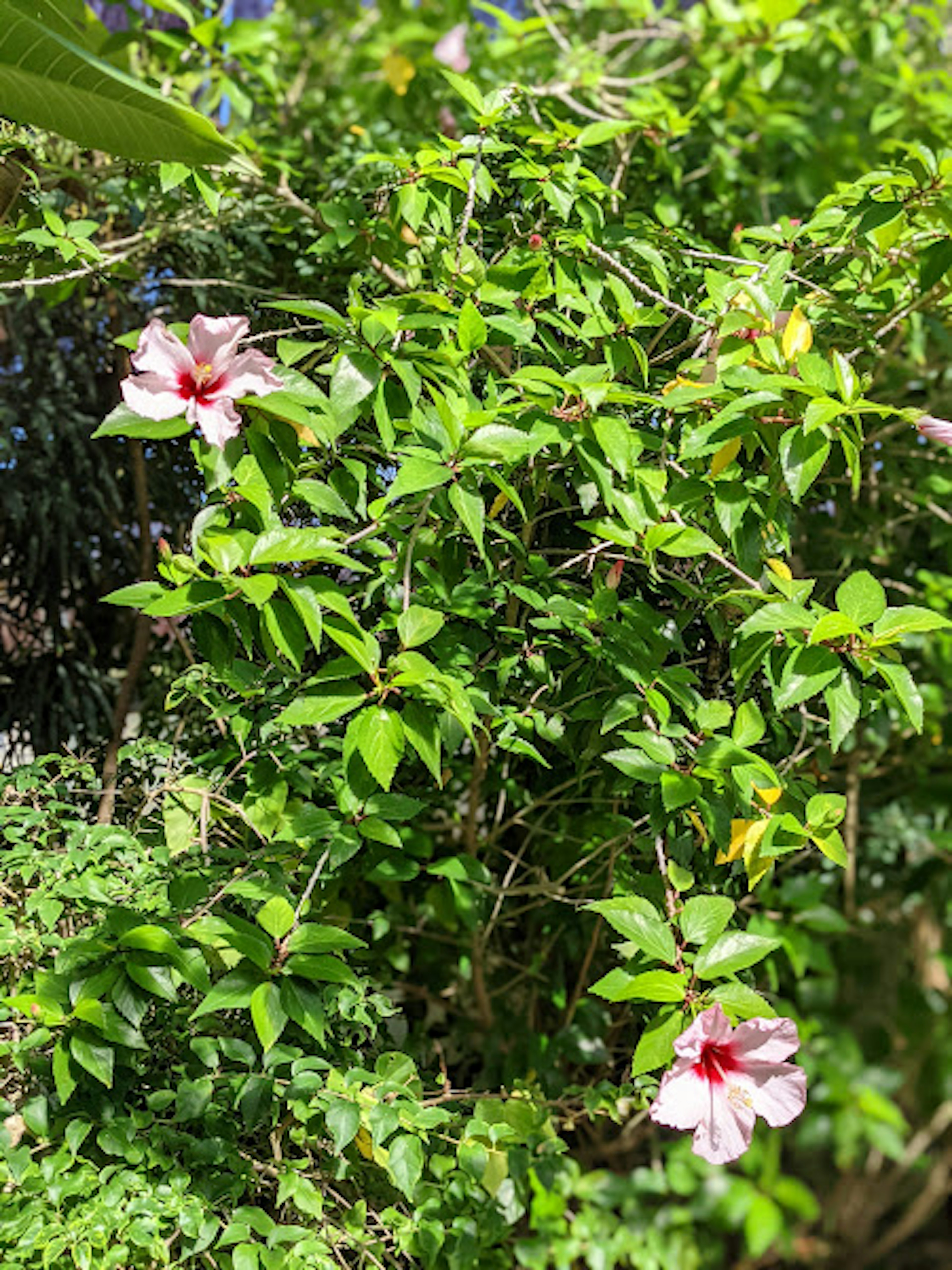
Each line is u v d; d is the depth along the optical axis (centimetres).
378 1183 164
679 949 121
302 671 178
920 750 255
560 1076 214
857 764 249
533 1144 168
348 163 240
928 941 270
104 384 244
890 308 180
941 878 260
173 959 127
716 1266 283
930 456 239
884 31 270
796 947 233
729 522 136
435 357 140
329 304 214
